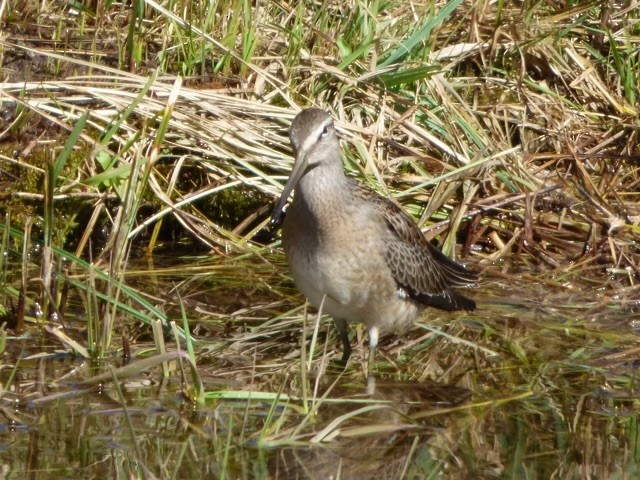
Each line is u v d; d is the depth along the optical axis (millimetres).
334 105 13742
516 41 14797
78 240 12594
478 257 12656
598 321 11242
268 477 7809
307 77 14094
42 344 10062
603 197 13336
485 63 14812
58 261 10805
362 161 13211
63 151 10648
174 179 12602
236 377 9680
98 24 14562
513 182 13250
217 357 10141
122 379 9445
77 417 8672
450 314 11570
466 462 8242
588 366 10148
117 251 10547
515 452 8430
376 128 13391
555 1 15727
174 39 14430
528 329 11039
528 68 15008
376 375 10016
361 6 14617
